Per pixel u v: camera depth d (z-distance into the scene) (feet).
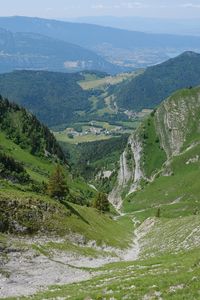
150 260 224.12
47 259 228.22
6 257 210.79
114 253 300.81
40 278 200.54
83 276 212.84
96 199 557.74
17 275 197.57
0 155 563.07
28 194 290.35
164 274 158.51
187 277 141.49
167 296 128.88
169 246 290.15
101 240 310.65
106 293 145.69
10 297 163.43
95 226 347.56
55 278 204.03
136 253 321.32
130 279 161.38
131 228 505.25
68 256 249.55
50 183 390.42
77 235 288.51
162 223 420.36
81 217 345.72
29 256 222.69
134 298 132.26
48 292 168.86
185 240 280.10
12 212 249.96
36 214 269.44
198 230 284.61
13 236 236.43
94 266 243.81
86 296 143.54
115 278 178.60
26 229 248.32
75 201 581.53
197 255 195.52
